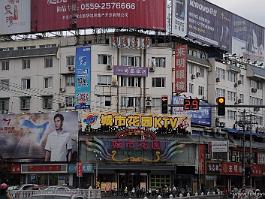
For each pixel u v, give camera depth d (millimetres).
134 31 67500
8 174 59250
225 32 80000
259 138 81188
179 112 66938
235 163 65375
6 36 73812
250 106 31281
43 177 59406
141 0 66375
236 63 82312
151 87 67438
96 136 57625
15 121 60188
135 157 57406
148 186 58281
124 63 67062
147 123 58375
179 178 59219
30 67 69562
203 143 59781
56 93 67562
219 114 31203
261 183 73438
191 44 74688
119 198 49250
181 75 65938
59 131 58500
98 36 68625
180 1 71000
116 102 65875
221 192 55469
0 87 71000
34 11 69875
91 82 65438
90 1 66125
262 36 89312
